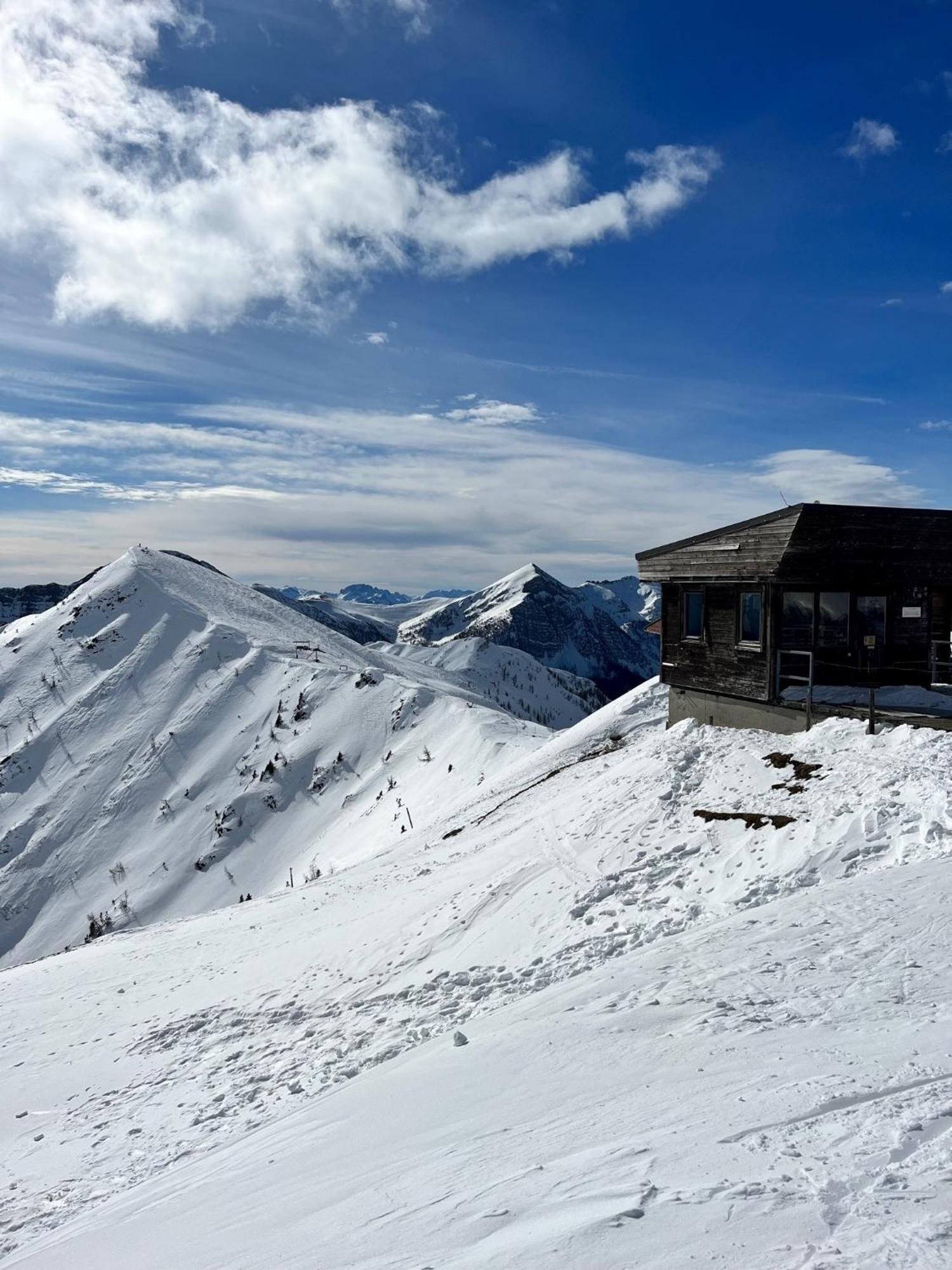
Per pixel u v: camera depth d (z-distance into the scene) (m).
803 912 11.77
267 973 20.66
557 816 23.62
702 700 26.83
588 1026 9.29
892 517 23.16
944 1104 5.55
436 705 157.38
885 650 23.66
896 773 16.19
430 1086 9.05
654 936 13.55
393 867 30.98
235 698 182.75
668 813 19.19
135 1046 18.39
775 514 22.62
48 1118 15.59
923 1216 4.20
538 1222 4.98
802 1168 4.96
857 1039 7.16
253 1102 12.69
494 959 15.49
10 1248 9.52
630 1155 5.69
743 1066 7.07
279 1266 5.52
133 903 132.88
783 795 17.61
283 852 136.38
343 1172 7.25
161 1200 8.87
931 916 10.30
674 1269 4.09
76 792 164.25
